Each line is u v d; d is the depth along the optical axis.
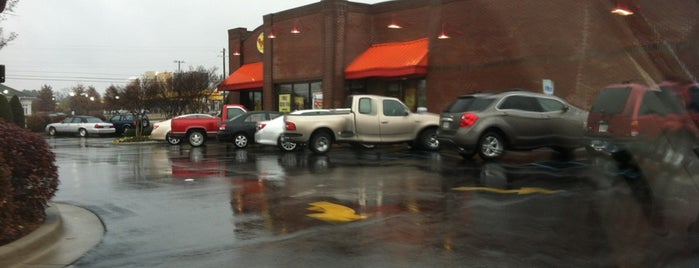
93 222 6.80
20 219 5.93
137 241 5.77
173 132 20.67
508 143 11.69
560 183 8.31
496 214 6.33
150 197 8.45
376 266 4.61
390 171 10.88
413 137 15.55
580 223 5.40
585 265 4.29
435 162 12.29
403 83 16.06
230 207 7.46
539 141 11.10
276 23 24.34
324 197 8.04
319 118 15.32
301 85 23.53
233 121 18.94
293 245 5.38
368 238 5.56
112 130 35.31
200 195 8.50
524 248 4.90
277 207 7.36
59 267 4.91
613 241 3.41
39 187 6.27
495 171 10.18
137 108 30.03
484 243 5.16
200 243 5.59
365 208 7.11
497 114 11.64
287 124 15.30
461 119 11.91
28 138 6.27
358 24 19.98
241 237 5.78
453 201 7.33
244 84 26.81
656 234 3.03
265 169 11.82
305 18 22.62
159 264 4.90
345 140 15.39
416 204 7.25
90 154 17.77
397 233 5.72
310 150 16.03
